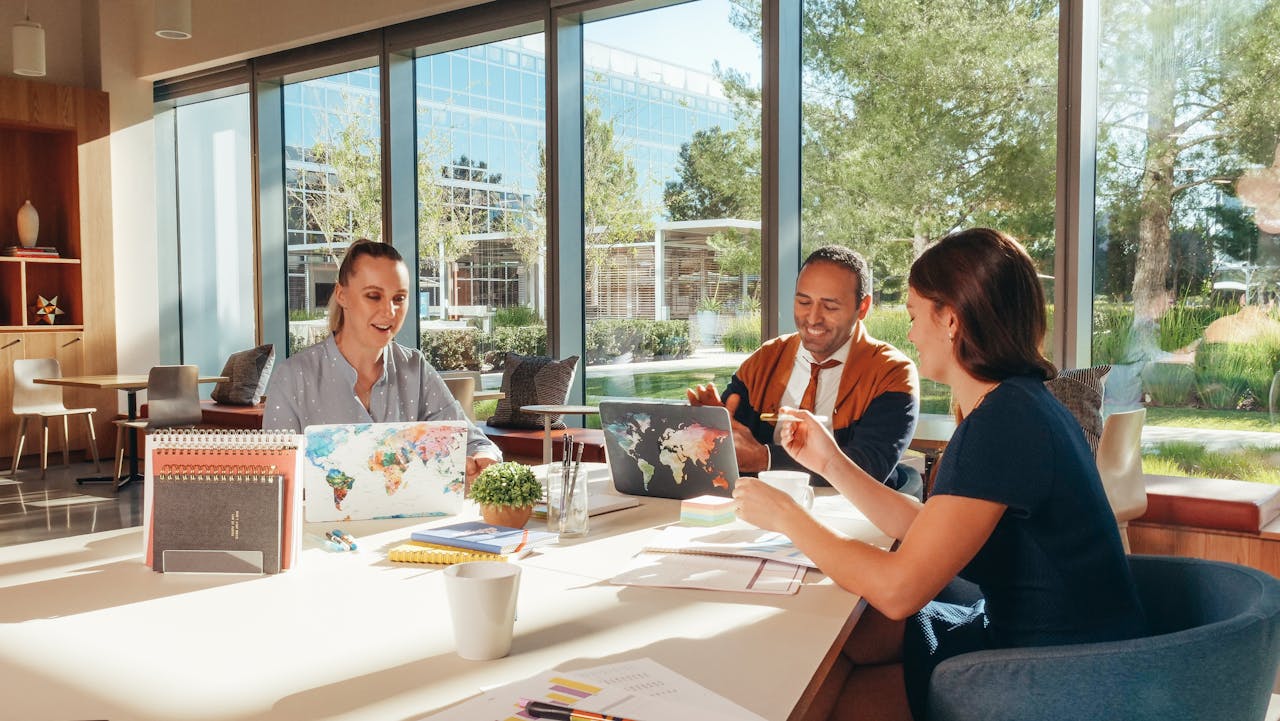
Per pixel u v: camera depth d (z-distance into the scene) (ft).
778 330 16.62
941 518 4.37
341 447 6.25
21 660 3.70
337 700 3.28
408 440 6.34
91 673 3.55
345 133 23.07
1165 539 11.59
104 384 21.15
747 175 17.40
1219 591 4.66
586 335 19.77
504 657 3.72
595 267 19.54
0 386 23.70
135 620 4.20
